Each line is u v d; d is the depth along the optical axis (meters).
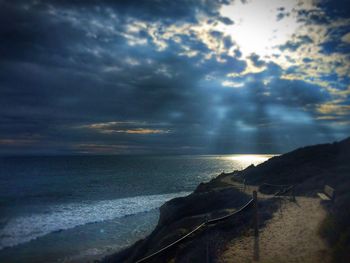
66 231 27.38
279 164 36.91
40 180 82.25
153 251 14.18
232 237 11.00
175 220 21.31
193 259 9.35
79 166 163.38
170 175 105.00
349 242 8.10
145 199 47.53
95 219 32.47
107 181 80.81
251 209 15.38
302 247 9.29
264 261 8.45
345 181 19.75
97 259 19.84
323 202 15.50
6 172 113.06
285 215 13.97
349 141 37.47
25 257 20.25
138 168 149.00
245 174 38.88
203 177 97.25
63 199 48.19
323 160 33.59
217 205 22.11
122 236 25.69
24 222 30.83
